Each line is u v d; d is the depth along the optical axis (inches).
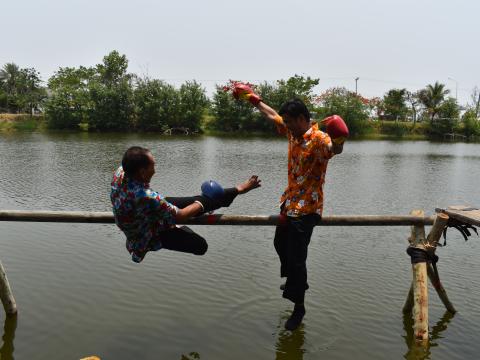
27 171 784.9
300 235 177.6
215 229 416.5
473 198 652.1
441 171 959.6
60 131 2327.8
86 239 369.7
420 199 634.8
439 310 264.1
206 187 179.6
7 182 668.7
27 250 340.8
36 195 577.9
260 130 2591.0
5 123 2474.2
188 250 183.9
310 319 245.9
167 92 2463.1
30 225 406.0
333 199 616.4
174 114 2456.9
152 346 215.3
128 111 2461.9
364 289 287.9
